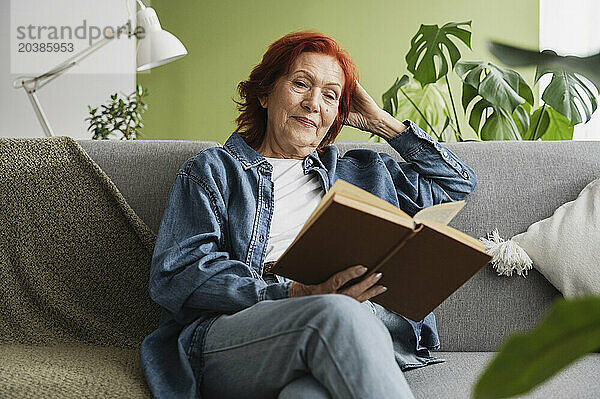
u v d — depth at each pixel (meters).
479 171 1.84
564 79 2.30
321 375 1.07
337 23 4.53
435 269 1.22
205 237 1.47
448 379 1.42
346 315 1.08
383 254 1.19
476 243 1.19
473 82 2.38
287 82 1.68
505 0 4.41
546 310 1.73
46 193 1.67
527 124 2.61
